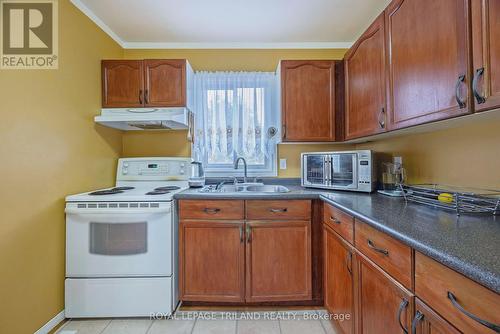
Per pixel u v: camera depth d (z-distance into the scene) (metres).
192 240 1.88
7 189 1.39
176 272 1.87
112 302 1.77
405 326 0.88
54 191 1.69
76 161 1.89
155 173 2.37
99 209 1.75
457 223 1.01
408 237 0.85
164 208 1.76
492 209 1.14
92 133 2.08
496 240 0.80
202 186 2.35
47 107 1.64
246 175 2.40
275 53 2.58
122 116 2.09
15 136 1.44
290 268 1.87
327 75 2.21
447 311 0.71
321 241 1.88
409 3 1.29
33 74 1.55
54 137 1.69
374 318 1.11
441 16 1.08
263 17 2.13
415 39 1.25
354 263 1.31
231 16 2.12
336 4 1.97
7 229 1.39
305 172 2.25
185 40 2.52
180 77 2.21
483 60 0.90
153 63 2.21
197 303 1.94
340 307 1.50
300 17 2.14
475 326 0.62
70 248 1.76
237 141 2.50
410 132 1.63
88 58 2.02
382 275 1.04
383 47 1.53
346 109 2.11
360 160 1.91
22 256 1.47
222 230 1.87
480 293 0.61
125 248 1.77
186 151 2.56
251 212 1.87
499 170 1.18
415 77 1.25
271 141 2.52
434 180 1.57
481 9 0.90
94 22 2.10
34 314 1.54
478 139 1.27
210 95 2.50
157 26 2.26
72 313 1.76
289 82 2.21
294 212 1.87
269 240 1.87
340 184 2.01
